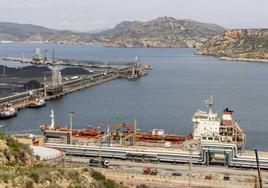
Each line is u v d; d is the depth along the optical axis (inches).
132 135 6373.0
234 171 5049.2
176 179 4719.5
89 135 6688.0
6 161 2984.7
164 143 6117.1
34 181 2465.6
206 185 4574.3
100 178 3176.7
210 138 5787.4
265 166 5113.2
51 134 6240.2
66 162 5118.1
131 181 4621.1
